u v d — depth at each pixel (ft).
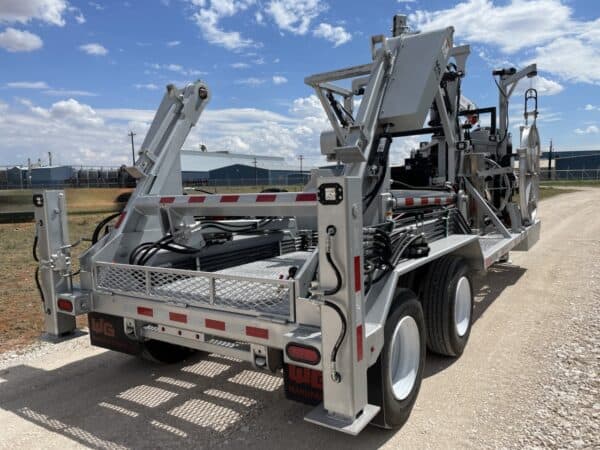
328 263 7.53
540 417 9.85
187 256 12.73
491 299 19.22
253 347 8.84
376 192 11.07
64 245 11.53
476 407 10.43
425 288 12.30
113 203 77.61
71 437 9.70
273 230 15.40
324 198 7.47
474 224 19.36
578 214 54.29
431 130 16.76
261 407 10.87
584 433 9.16
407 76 11.36
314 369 8.00
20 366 13.57
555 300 18.61
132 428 10.02
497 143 23.75
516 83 23.77
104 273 11.12
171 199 11.89
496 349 13.76
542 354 13.16
